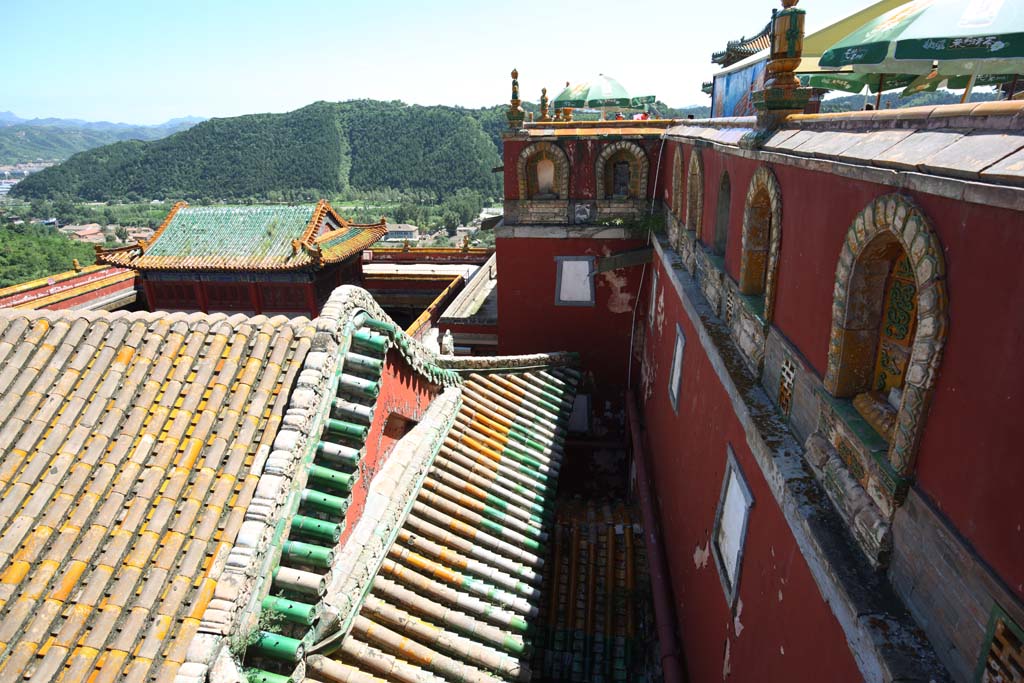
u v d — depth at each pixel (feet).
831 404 15.21
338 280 83.05
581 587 36.11
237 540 15.80
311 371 18.94
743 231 24.09
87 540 15.83
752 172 23.32
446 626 23.31
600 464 58.23
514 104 50.08
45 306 72.59
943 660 10.55
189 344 20.33
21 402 18.65
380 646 21.11
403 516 25.46
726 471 23.29
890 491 12.20
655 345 46.60
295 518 17.35
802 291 17.94
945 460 10.63
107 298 81.30
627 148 49.73
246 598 15.49
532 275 54.13
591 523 40.01
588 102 80.94
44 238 168.66
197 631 14.44
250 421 18.56
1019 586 8.58
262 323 20.89
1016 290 8.68
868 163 13.24
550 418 41.81
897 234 12.00
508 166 51.52
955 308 10.35
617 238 51.90
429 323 60.80
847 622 12.27
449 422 33.19
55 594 14.90
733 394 21.88
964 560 9.95
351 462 18.52
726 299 27.20
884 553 12.56
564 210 52.08
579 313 54.60
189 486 17.30
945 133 11.48
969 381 9.91
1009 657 8.70
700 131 35.65
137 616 14.75
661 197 50.70
